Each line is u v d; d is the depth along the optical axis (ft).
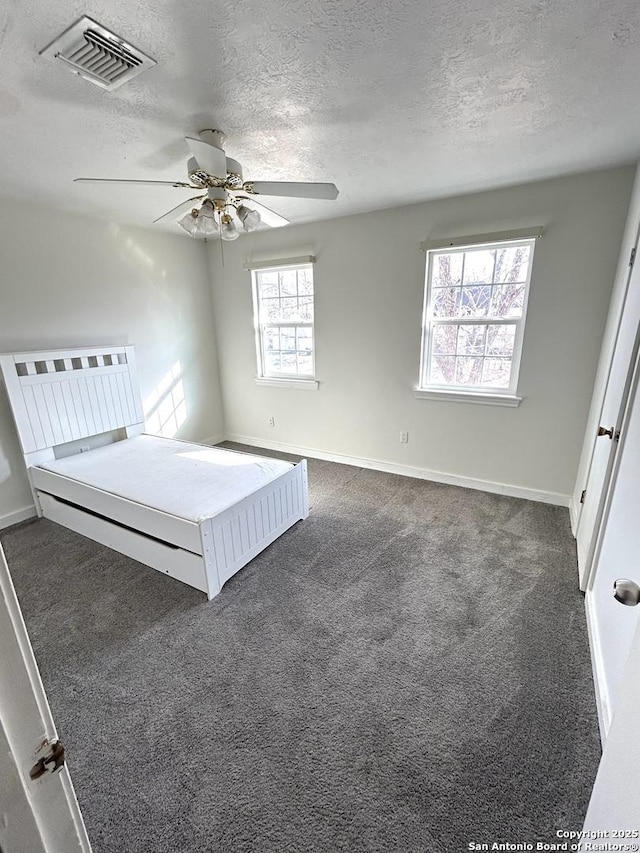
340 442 13.21
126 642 6.01
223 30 3.85
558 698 4.98
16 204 9.09
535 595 6.81
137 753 4.45
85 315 10.71
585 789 3.99
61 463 9.52
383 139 6.41
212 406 15.20
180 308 13.35
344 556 8.04
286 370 13.89
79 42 3.92
